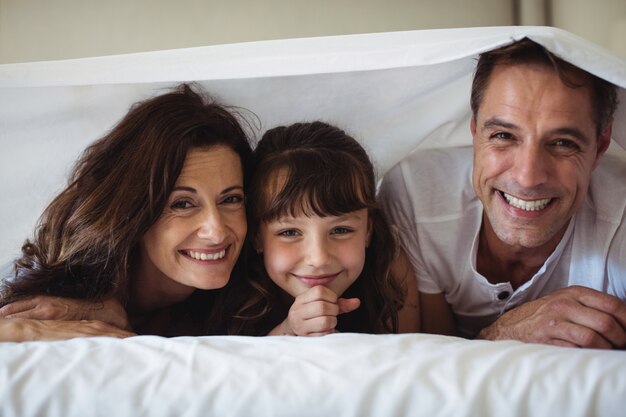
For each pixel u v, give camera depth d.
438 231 1.04
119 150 0.93
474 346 0.63
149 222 0.90
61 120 1.07
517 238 0.92
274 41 0.88
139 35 1.65
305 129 0.98
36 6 1.65
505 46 0.86
